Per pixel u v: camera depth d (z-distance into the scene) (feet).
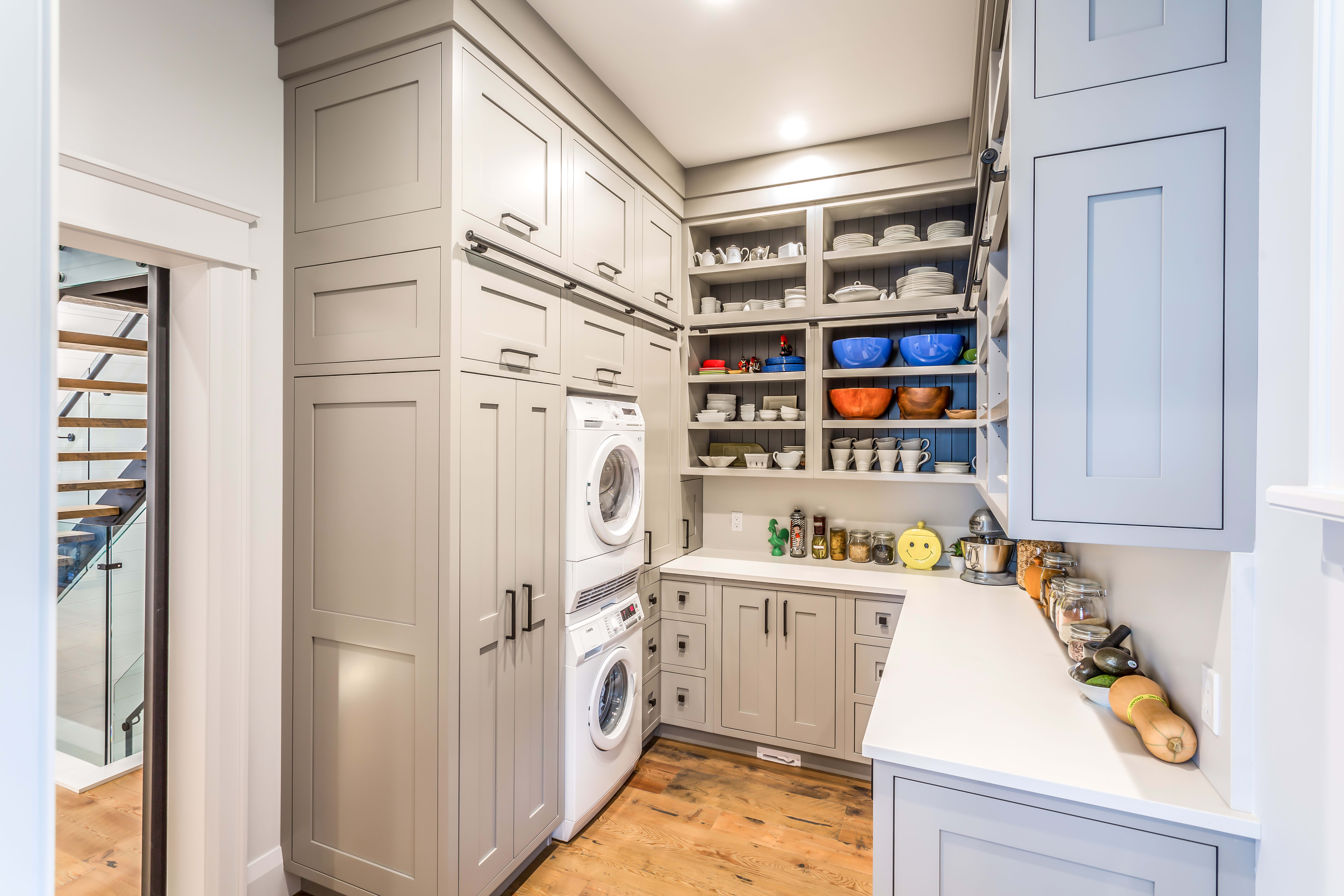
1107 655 4.64
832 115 8.54
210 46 5.68
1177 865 3.32
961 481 8.96
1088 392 3.29
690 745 9.78
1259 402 3.05
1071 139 3.31
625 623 8.06
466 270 5.61
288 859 6.25
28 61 1.10
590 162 7.61
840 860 6.99
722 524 11.34
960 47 6.99
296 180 6.25
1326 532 2.57
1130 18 3.23
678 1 6.24
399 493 5.68
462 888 5.59
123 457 7.25
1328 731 2.56
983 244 5.04
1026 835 3.66
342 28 5.91
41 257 1.11
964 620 6.93
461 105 5.54
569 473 7.18
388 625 5.72
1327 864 2.54
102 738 7.39
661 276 9.60
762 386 10.98
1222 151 3.09
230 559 5.85
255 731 6.08
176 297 5.88
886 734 4.20
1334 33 2.41
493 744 6.01
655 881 6.63
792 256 9.84
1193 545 3.18
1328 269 2.43
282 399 6.32
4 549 1.06
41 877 1.10
